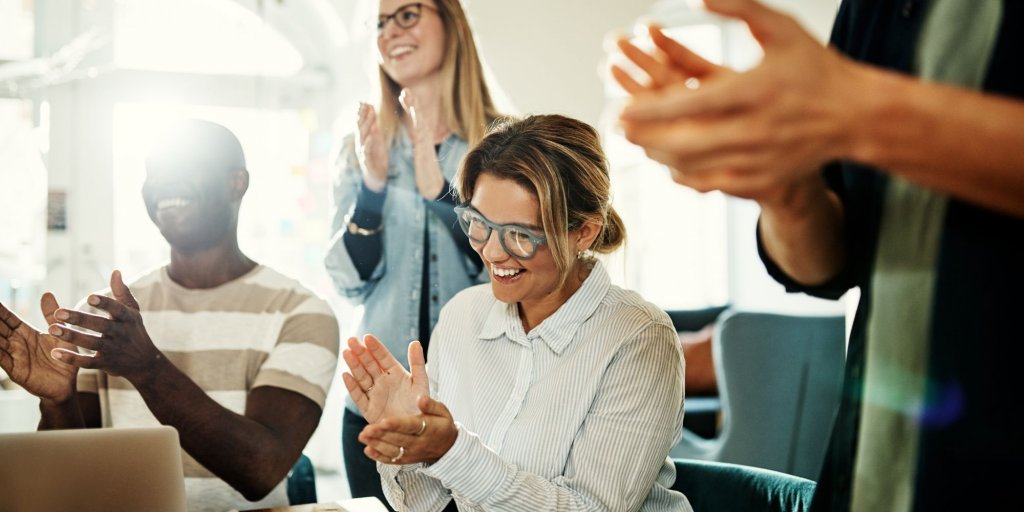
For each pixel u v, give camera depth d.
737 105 0.47
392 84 2.52
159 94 4.09
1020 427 0.65
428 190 2.31
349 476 2.28
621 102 0.54
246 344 2.06
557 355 1.43
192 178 2.05
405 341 2.29
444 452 1.19
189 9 4.13
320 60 4.29
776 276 0.89
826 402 2.89
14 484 1.30
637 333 1.40
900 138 0.49
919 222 0.73
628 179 4.86
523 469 1.38
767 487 1.38
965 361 0.67
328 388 2.07
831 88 0.47
